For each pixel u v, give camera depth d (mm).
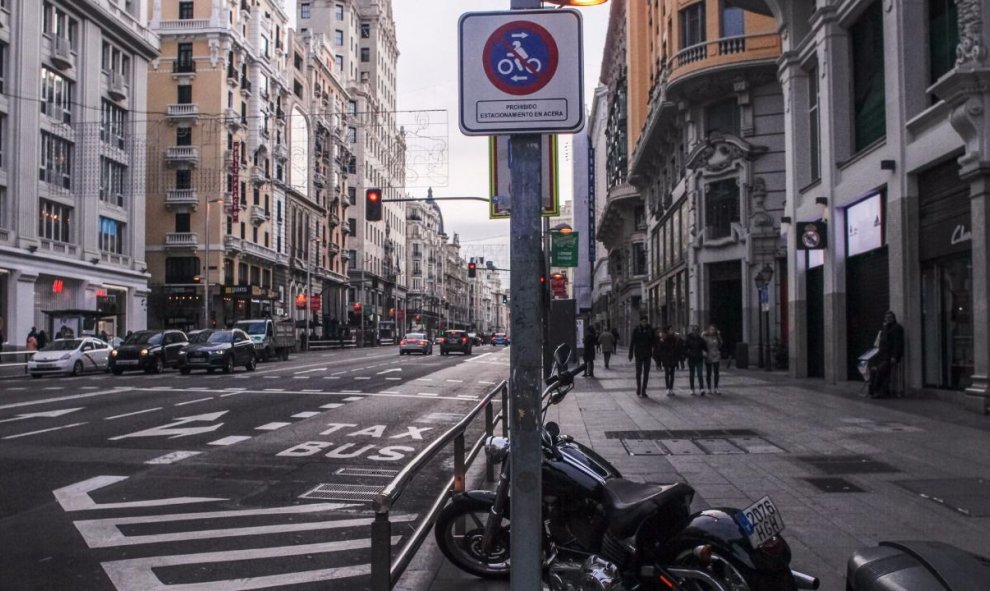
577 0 3594
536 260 3182
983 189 13703
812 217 22109
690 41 34000
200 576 5680
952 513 7066
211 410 16266
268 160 68750
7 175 38031
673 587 3941
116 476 9344
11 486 8758
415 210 132750
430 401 18641
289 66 74812
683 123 35750
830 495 7824
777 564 3777
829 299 20500
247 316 60531
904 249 16531
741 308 32750
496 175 7871
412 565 5934
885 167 16797
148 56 50469
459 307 186625
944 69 15797
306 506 7898
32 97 39281
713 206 32969
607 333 33156
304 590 5402
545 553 4680
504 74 3205
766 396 18000
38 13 39750
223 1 59781
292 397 19234
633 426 13367
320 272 83875
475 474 9531
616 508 4266
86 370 31891
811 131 23016
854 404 15727
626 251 61406
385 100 113438
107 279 45875
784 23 23688
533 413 3145
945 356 15844
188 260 59406
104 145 45781
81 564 5938
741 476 8875
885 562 3111
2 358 32562
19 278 38250
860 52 19781
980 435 11461
